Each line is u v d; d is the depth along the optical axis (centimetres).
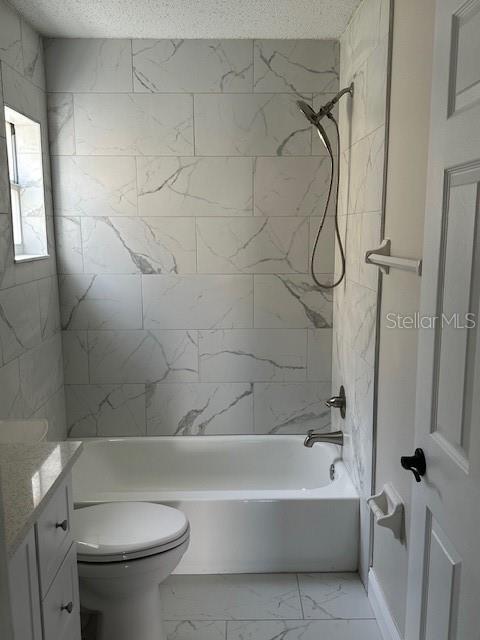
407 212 179
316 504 244
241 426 317
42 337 273
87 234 297
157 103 289
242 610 225
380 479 213
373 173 218
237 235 300
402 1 184
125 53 284
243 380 313
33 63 266
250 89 289
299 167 295
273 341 310
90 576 185
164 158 293
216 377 313
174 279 303
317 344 311
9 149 268
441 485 126
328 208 298
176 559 198
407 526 180
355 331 252
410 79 176
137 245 300
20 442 170
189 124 291
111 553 183
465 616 112
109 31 273
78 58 284
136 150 292
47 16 252
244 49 286
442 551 126
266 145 293
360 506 243
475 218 108
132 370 310
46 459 150
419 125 168
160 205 297
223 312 307
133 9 245
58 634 145
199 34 278
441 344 126
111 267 301
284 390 315
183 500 243
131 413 314
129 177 294
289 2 239
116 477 312
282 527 246
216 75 288
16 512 120
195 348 310
